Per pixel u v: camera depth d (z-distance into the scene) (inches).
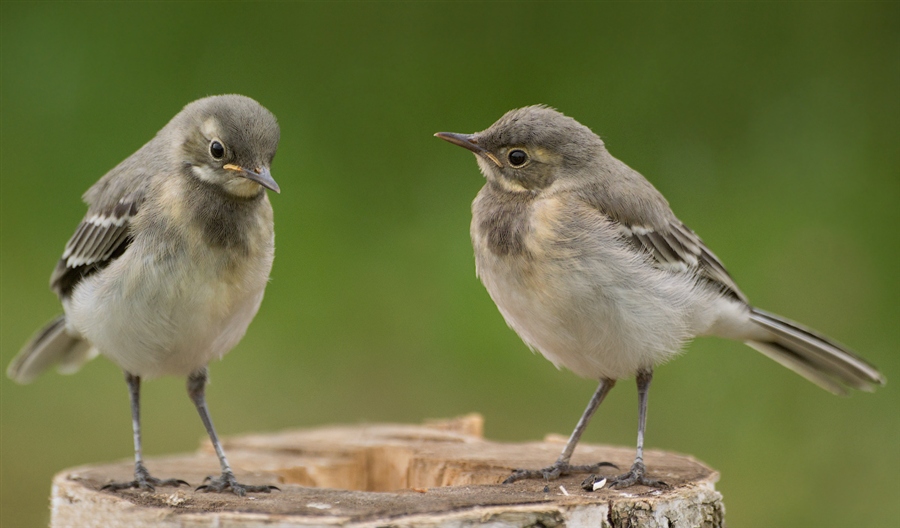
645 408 349.7
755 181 567.2
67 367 422.0
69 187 565.6
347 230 569.0
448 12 587.2
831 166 562.6
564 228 338.3
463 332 551.5
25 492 532.7
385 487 398.9
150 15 583.5
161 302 324.5
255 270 335.3
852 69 570.9
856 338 537.6
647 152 573.0
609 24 583.5
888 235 549.6
